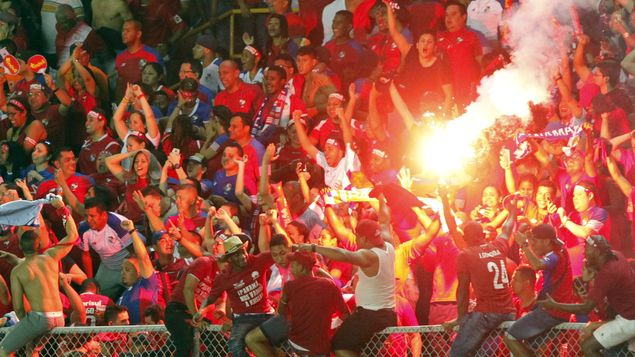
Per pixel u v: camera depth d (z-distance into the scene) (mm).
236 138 47406
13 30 59688
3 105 57062
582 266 35656
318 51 49312
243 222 45281
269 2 53156
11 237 45281
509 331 31250
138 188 48125
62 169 50125
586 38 44219
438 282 36906
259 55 51594
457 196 41062
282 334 33031
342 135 45688
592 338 30547
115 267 44938
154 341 35906
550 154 42125
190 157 48156
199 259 34906
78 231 45656
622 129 42688
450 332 32188
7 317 39094
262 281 33875
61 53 59188
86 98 55406
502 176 41188
